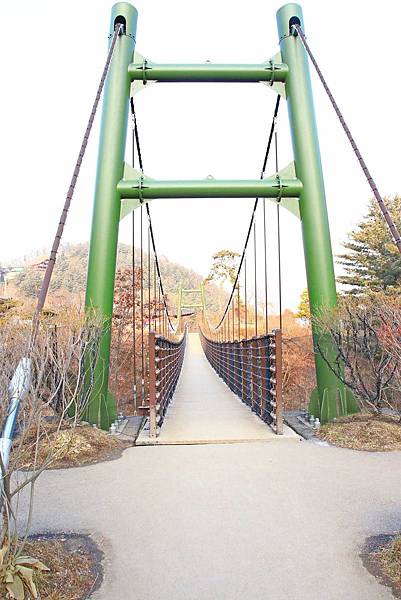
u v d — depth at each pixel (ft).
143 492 13.74
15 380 8.95
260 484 14.25
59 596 8.09
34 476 8.55
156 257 50.72
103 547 10.12
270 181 24.90
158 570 9.10
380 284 59.21
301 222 24.89
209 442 20.18
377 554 9.52
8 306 27.02
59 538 10.55
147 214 39.40
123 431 22.38
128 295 54.90
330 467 16.01
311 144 25.08
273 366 22.86
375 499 12.76
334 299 23.97
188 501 12.90
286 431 21.76
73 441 17.63
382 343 20.49
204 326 129.29
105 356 22.72
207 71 25.90
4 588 7.68
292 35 26.50
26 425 9.06
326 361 22.65
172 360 37.01
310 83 26.07
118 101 25.13
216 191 24.71
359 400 24.73
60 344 14.01
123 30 26.04
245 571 9.02
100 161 24.45
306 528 10.92
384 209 20.83
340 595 8.13
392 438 19.22
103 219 23.91
